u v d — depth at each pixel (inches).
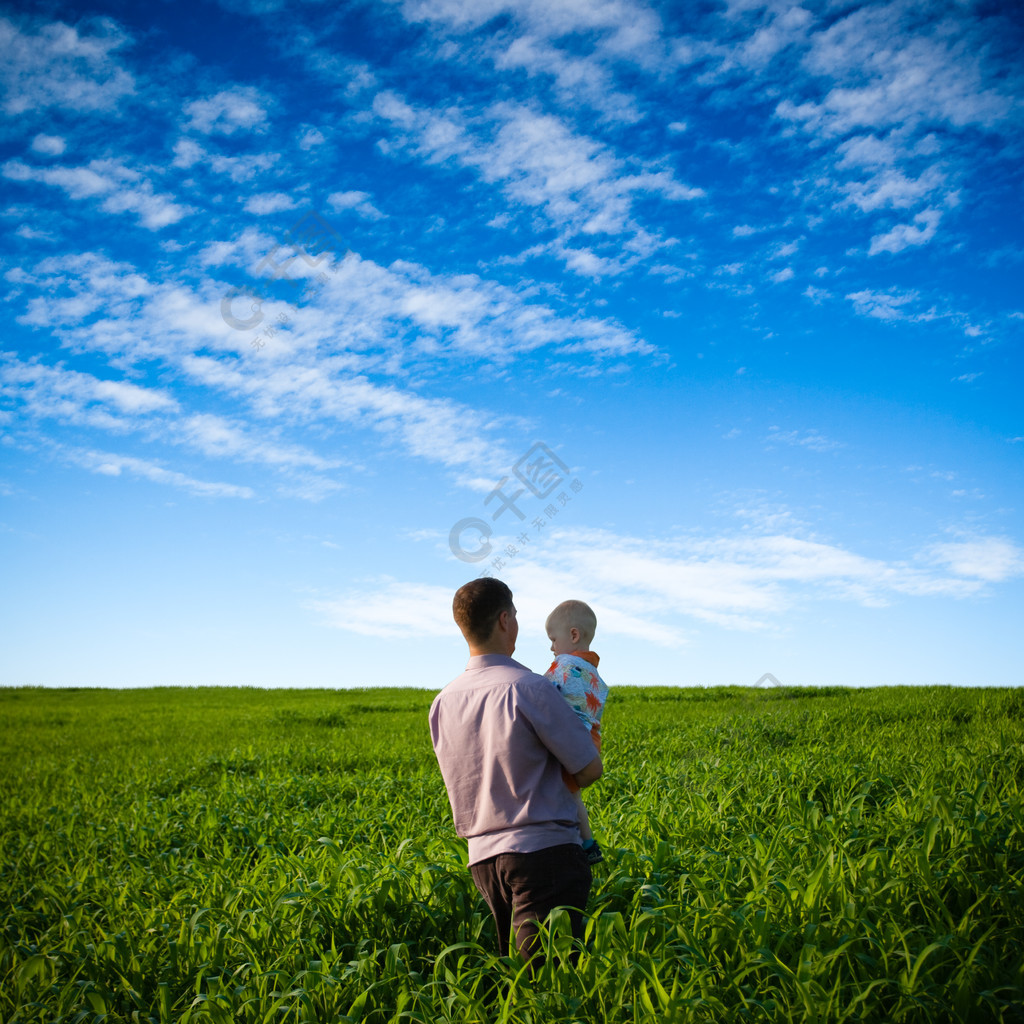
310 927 143.9
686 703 581.0
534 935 109.7
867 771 241.0
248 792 321.7
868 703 480.1
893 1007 100.3
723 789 231.6
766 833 181.9
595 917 118.6
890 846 156.9
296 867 184.4
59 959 147.7
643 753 344.5
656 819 187.2
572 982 107.1
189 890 184.9
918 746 309.6
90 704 949.8
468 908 147.6
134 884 197.2
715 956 116.3
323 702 825.5
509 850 109.3
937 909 123.3
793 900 127.5
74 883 207.0
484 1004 116.0
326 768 394.9
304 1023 113.5
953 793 178.9
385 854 196.5
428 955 134.6
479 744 113.7
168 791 367.9
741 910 123.9
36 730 708.7
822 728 388.8
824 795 219.3
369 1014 116.9
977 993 100.1
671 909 131.1
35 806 350.9
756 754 319.6
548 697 110.7
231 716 712.4
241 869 204.2
